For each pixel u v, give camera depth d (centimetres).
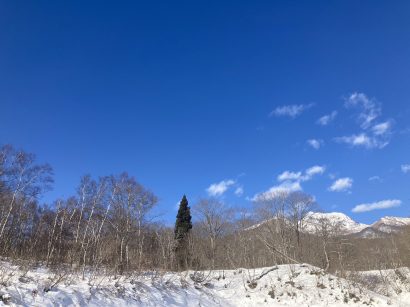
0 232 3503
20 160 4153
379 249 4925
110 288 1841
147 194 4356
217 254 3762
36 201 4459
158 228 4041
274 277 2716
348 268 3203
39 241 3825
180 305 2080
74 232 4156
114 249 2711
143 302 1898
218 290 2511
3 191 4038
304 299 2419
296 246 4538
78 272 2189
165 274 2484
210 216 5494
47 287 1553
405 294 3206
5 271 1627
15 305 1344
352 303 2369
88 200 4297
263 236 4419
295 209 5331
